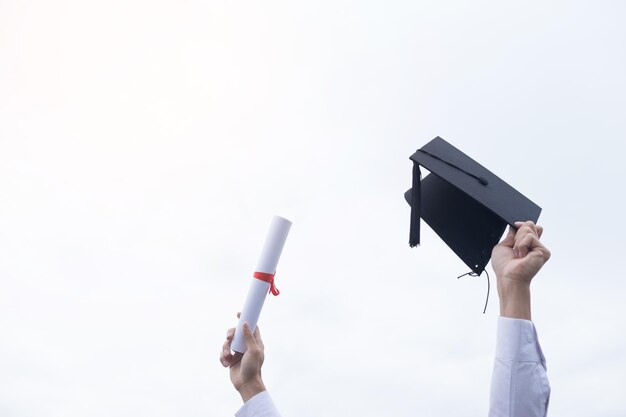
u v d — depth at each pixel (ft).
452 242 6.91
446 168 6.66
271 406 5.28
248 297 5.79
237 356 5.69
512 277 4.77
